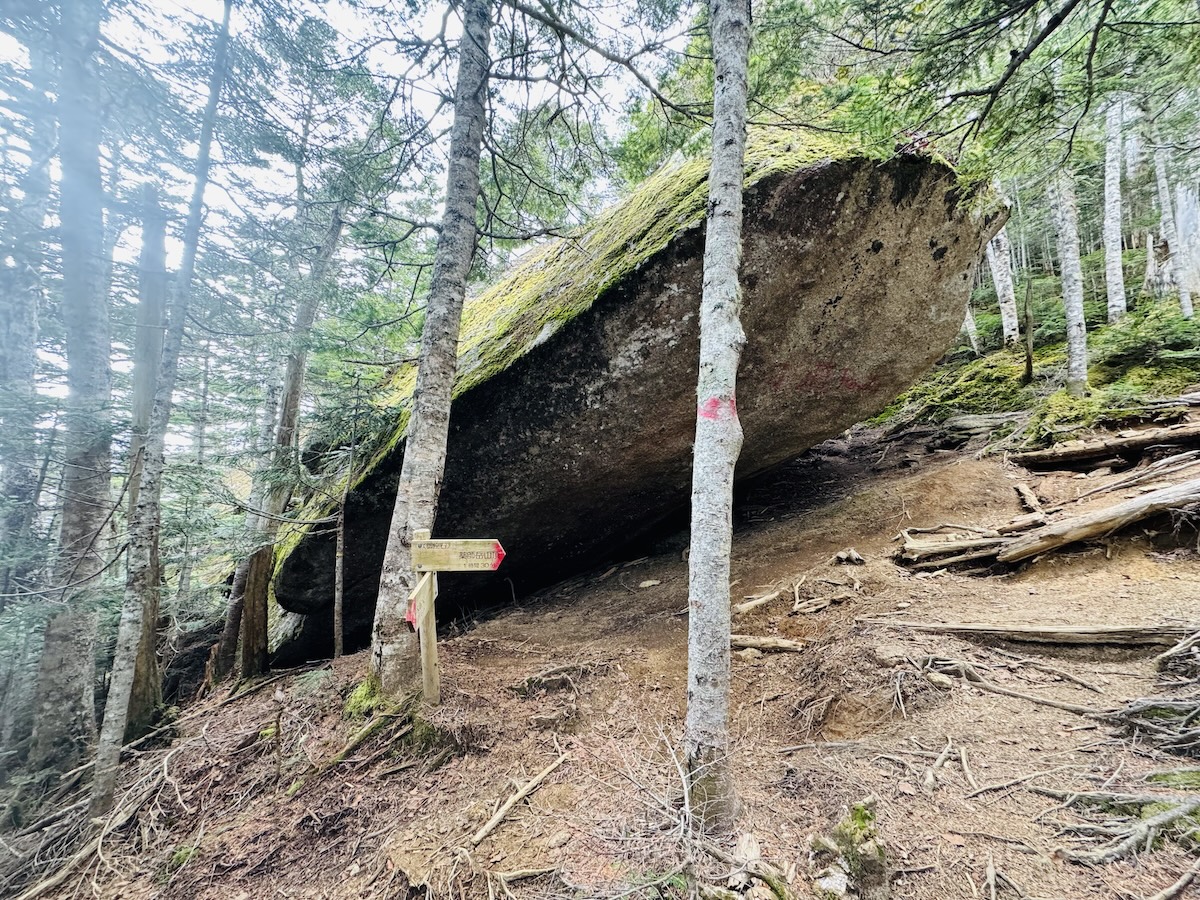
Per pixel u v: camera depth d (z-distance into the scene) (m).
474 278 6.16
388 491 5.65
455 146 4.74
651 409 5.34
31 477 6.25
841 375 6.23
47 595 5.26
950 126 4.08
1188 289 9.33
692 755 2.32
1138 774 2.19
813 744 3.03
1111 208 10.55
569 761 3.15
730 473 2.42
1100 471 5.96
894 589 4.51
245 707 4.93
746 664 4.09
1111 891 1.72
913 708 3.00
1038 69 3.74
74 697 5.33
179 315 4.43
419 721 3.58
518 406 5.31
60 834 3.77
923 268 5.59
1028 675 3.03
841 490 8.05
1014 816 2.12
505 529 6.22
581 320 4.89
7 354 6.22
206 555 6.36
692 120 4.98
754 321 5.14
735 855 2.04
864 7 3.57
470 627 6.39
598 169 6.06
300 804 3.23
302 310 6.74
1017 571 4.43
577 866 2.28
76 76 4.82
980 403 10.17
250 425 11.16
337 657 5.55
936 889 1.83
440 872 2.41
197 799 3.58
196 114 5.08
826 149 4.58
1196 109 7.16
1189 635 2.89
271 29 5.09
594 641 5.00
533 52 4.88
